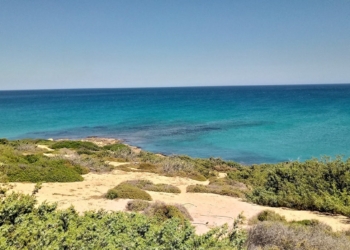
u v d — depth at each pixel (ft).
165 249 17.79
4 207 18.12
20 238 15.26
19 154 65.31
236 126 187.62
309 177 47.80
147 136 162.61
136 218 22.47
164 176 69.82
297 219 36.86
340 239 24.26
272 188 49.55
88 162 70.79
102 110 299.58
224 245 18.58
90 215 22.49
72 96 629.10
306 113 237.04
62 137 161.07
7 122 218.38
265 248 21.33
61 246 15.39
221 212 39.24
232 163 99.71
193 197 47.60
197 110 287.89
